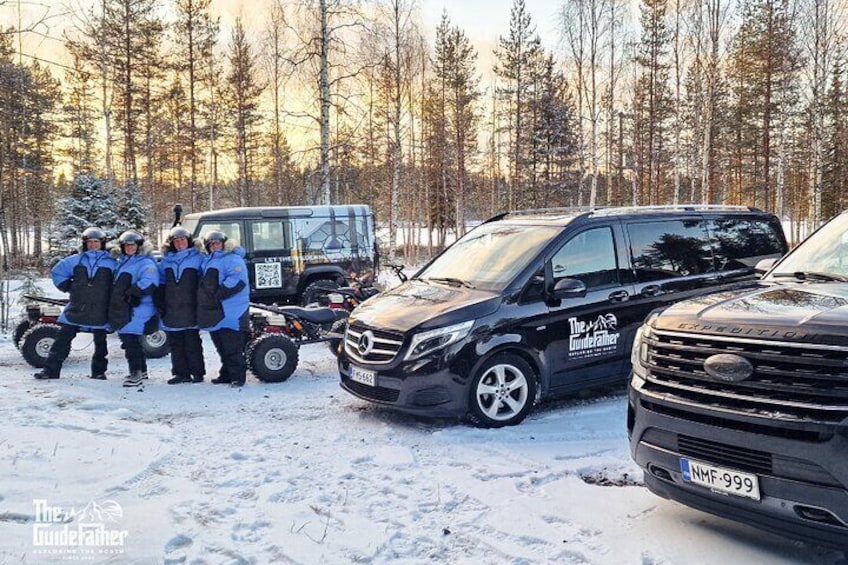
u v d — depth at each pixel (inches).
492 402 212.1
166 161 1240.2
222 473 173.3
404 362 205.8
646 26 1163.9
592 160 1052.5
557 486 162.2
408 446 195.9
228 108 1230.3
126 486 162.7
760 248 284.0
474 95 1451.8
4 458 176.9
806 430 104.7
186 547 131.3
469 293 220.5
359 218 489.4
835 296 128.3
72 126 1309.1
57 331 319.0
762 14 1035.9
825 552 123.7
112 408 240.5
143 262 277.0
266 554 128.4
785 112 1005.2
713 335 122.0
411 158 1491.1
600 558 125.0
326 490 161.6
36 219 1376.7
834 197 1293.1
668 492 131.0
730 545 128.1
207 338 421.7
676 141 1190.9
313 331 309.3
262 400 255.0
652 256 249.8
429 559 127.0
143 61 1074.1
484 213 1857.8
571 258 231.3
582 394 255.4
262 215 452.8
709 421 119.1
